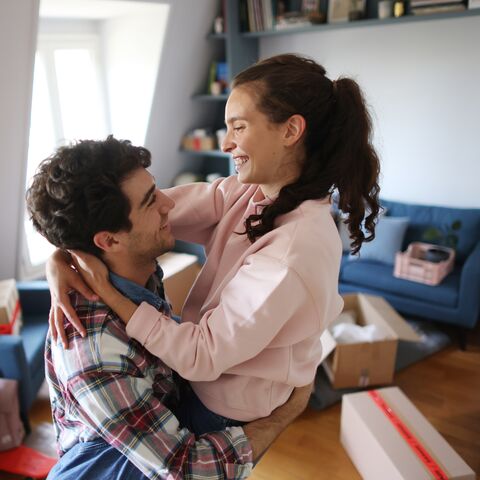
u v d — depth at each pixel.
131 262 0.92
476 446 2.21
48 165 0.84
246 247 0.96
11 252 2.89
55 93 3.28
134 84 3.56
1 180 2.49
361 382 2.51
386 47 3.44
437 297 2.92
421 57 3.33
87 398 0.82
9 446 2.11
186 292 3.33
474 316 2.83
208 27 3.64
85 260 0.89
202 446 0.88
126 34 3.42
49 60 3.19
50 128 3.32
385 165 3.68
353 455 2.12
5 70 2.16
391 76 3.48
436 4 2.87
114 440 0.82
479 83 3.17
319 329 0.85
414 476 1.74
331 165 0.87
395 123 3.56
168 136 3.92
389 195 3.73
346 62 3.64
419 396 2.56
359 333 2.52
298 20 3.34
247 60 3.79
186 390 1.06
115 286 0.91
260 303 0.78
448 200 3.49
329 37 3.65
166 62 3.41
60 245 0.87
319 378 2.56
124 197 0.83
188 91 3.84
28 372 2.23
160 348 0.83
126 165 0.84
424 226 3.39
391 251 3.26
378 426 1.99
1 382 2.10
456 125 3.33
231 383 0.92
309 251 0.80
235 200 1.08
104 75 3.69
